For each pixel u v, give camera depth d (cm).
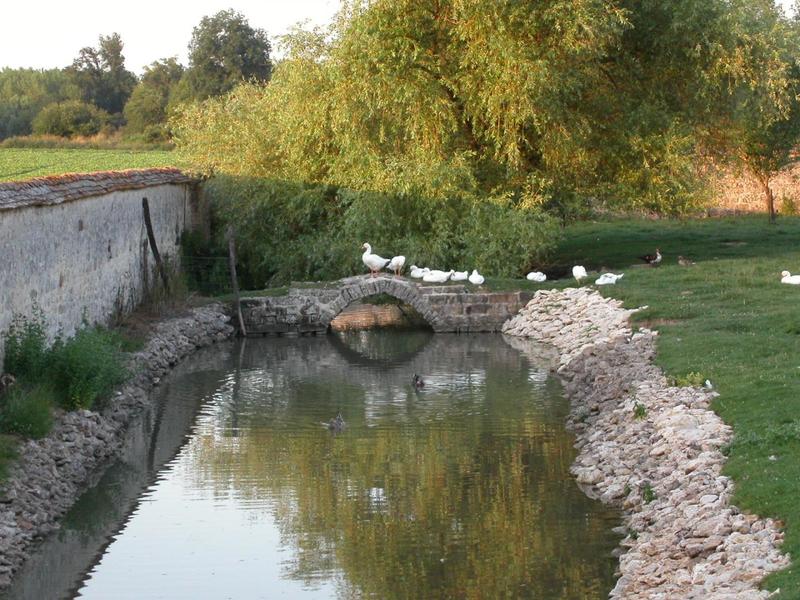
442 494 1481
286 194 3388
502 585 1156
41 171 6594
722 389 1642
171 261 3241
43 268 1955
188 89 9912
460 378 2295
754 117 3612
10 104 11925
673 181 3325
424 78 3114
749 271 2958
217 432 1864
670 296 2628
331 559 1258
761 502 1133
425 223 3222
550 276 3416
